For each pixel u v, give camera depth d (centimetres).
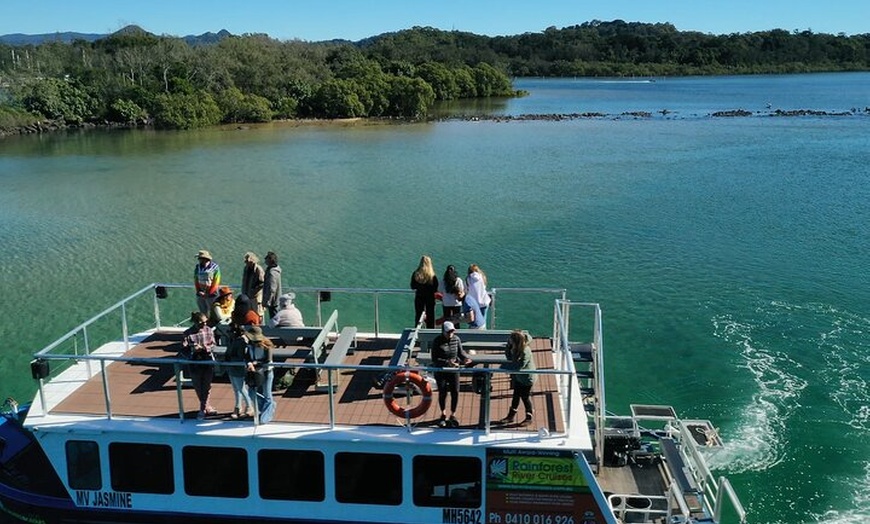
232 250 4231
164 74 14450
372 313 3164
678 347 2780
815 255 3975
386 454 1170
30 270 3897
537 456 1149
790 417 2227
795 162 7338
